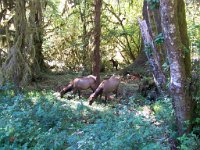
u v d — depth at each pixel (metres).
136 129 4.40
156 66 6.58
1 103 6.61
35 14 9.48
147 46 6.73
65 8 11.24
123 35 13.20
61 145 4.67
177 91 4.45
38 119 5.55
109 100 7.72
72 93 8.38
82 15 11.10
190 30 6.17
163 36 4.61
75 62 12.19
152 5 5.08
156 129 4.53
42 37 10.88
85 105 7.28
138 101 7.48
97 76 8.56
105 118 5.71
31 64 9.49
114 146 3.96
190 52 5.02
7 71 8.45
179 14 4.64
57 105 6.38
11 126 4.92
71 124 5.76
